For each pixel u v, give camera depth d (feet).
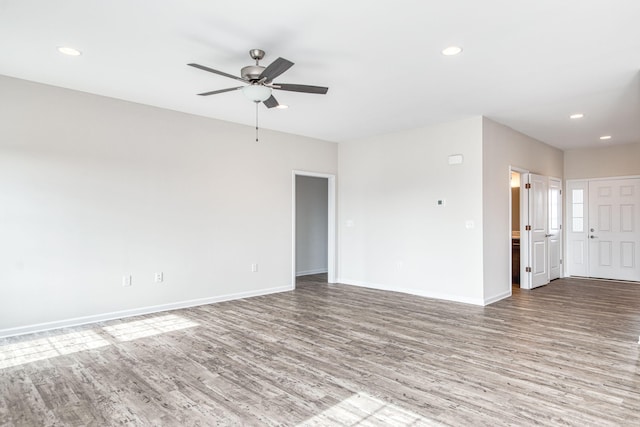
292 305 17.26
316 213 28.12
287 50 10.63
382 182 21.22
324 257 28.68
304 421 7.39
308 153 22.02
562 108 16.08
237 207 18.75
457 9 8.48
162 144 16.20
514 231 26.73
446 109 16.25
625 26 9.21
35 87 13.16
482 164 17.16
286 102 15.37
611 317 14.98
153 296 15.88
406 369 9.89
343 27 9.33
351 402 8.14
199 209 17.37
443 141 18.54
